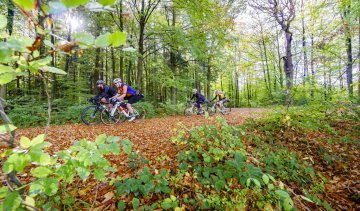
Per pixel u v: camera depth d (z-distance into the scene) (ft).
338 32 26.78
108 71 62.80
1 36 3.14
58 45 2.85
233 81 129.08
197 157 11.21
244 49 86.63
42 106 32.99
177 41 41.24
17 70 3.00
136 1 41.39
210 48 47.96
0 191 3.31
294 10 40.86
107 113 28.63
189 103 45.47
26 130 22.98
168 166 11.01
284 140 16.56
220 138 12.96
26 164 3.23
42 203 7.06
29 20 2.66
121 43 2.71
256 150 13.25
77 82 43.91
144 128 23.70
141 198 8.55
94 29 43.11
